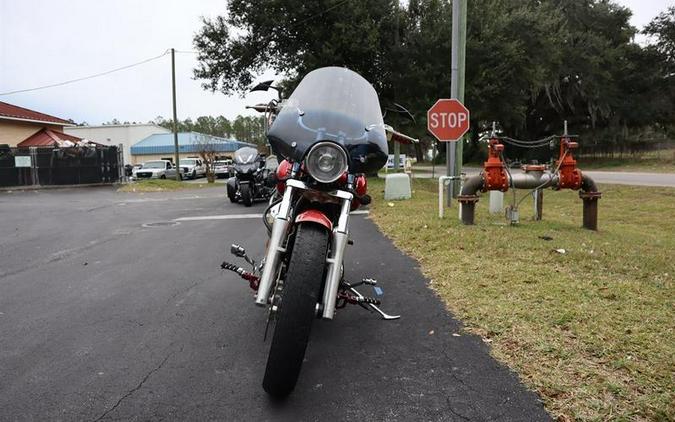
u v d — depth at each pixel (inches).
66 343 151.3
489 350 140.0
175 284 213.8
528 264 223.0
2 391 122.6
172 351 144.7
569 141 331.9
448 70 851.4
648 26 1692.9
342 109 143.8
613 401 111.0
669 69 1684.3
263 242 306.7
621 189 693.3
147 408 114.6
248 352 143.6
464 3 466.0
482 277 205.0
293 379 111.7
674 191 644.7
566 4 1676.9
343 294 148.8
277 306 117.3
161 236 337.1
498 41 846.5
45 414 112.5
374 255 259.8
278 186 147.3
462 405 113.7
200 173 1627.7
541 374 124.1
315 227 120.0
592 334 143.6
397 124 885.2
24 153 959.0
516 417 108.2
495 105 946.1
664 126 1872.5
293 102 147.8
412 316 168.7
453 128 418.6
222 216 440.8
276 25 846.5
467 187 334.0
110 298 195.3
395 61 875.4
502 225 332.5
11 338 155.6
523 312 162.1
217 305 185.0
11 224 416.8
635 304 167.5
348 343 148.4
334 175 120.0
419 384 123.6
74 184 981.8
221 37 902.4
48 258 271.1
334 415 111.1
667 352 131.1
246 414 111.7
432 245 268.8
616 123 1748.3
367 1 864.3
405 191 529.7
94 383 126.1
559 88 1686.8
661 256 241.6
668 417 104.6
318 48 849.5
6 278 228.4
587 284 190.5
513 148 1796.3
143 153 2144.4
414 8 899.4
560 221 374.9
